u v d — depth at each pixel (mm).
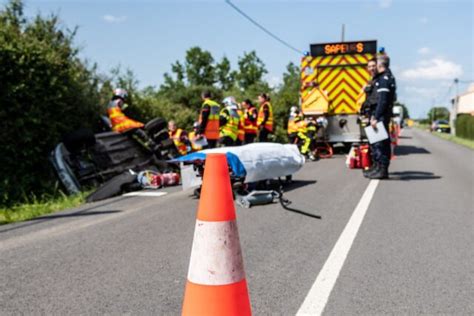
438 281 4301
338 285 4219
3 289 4301
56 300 4008
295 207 7605
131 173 10445
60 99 12180
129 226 6652
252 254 5160
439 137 46000
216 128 12195
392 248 5316
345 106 17531
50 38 13508
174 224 6684
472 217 6805
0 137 10617
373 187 9461
